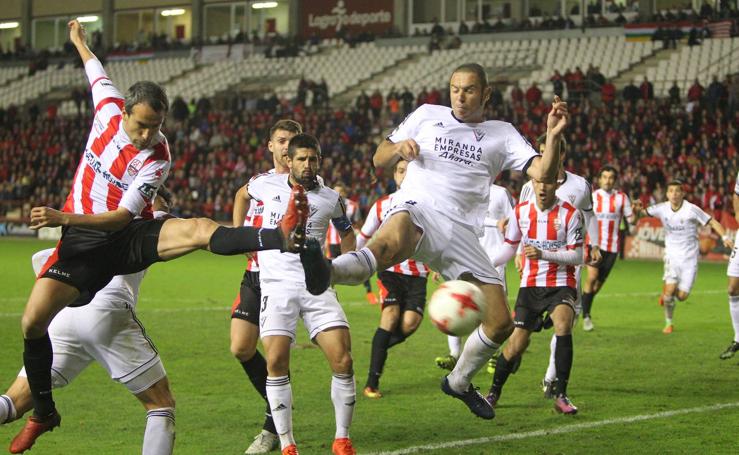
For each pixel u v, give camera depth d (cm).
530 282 1002
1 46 6912
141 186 636
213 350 1346
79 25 751
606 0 5050
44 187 4731
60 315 671
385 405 999
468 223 786
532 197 1019
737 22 4497
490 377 1183
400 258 744
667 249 1620
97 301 662
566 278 996
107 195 654
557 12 5194
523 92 4581
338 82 5241
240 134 4684
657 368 1243
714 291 2311
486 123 803
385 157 807
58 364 681
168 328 1573
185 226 626
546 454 790
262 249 591
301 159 823
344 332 794
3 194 4775
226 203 4241
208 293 2148
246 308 850
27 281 2333
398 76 5119
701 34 4519
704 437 852
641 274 2781
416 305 1084
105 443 813
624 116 3975
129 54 6175
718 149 3675
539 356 1333
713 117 3850
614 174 1716
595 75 4303
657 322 1738
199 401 1001
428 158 791
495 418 938
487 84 793
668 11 4688
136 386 676
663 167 3659
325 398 1027
